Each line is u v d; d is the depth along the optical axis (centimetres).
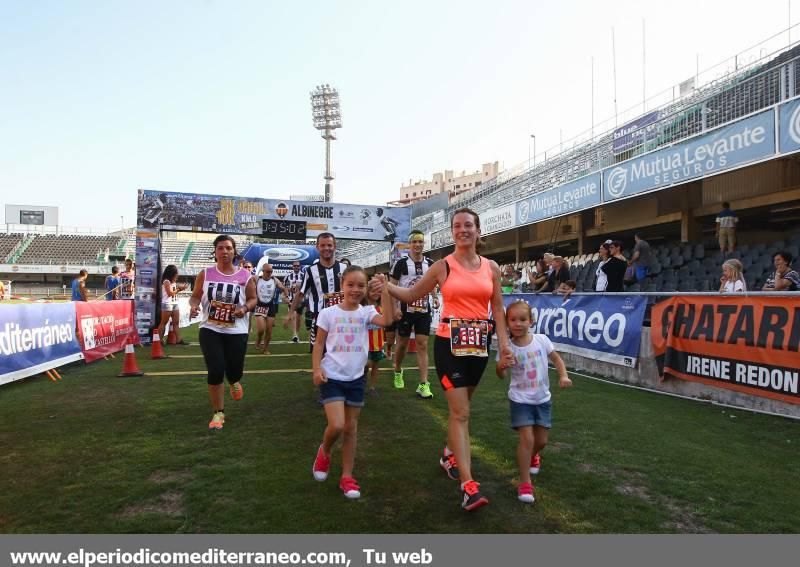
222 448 418
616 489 341
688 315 618
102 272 5219
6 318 671
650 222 1544
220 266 497
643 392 643
